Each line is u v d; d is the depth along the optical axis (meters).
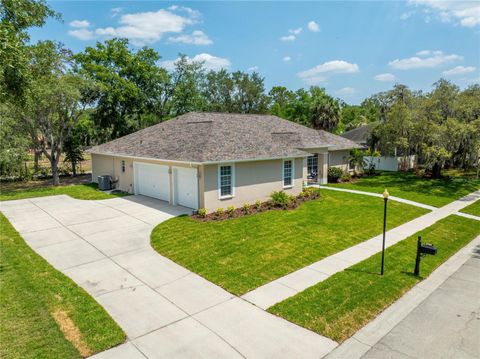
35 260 9.43
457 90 22.64
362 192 20.30
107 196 19.00
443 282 8.37
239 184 15.55
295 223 13.32
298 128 24.38
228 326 6.30
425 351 5.64
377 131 29.27
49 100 21.73
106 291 7.69
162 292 7.66
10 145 24.84
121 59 31.08
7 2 10.16
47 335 5.89
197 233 11.95
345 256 9.98
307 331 6.17
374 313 6.80
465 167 29.36
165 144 17.34
